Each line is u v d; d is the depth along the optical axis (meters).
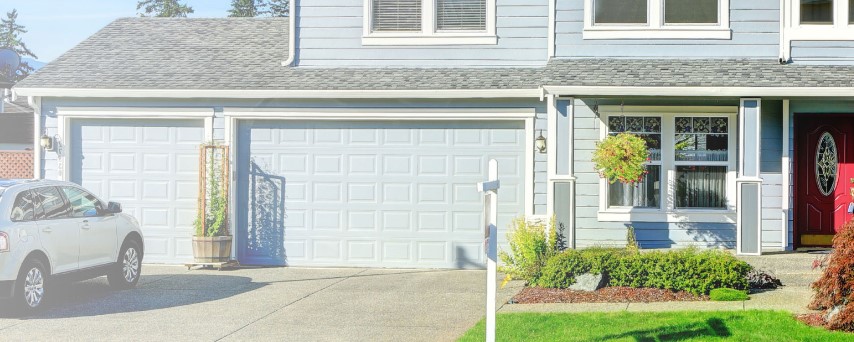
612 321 10.08
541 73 15.69
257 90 15.62
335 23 16.45
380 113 15.77
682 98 14.56
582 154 15.12
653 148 15.08
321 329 10.27
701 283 11.95
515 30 16.00
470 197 15.80
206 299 12.38
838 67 14.56
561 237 14.20
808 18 14.82
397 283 13.96
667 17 15.16
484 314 11.13
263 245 16.20
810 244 15.16
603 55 15.23
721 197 14.97
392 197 15.97
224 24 19.44
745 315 10.16
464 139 15.77
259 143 16.16
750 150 13.94
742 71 14.33
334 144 16.05
